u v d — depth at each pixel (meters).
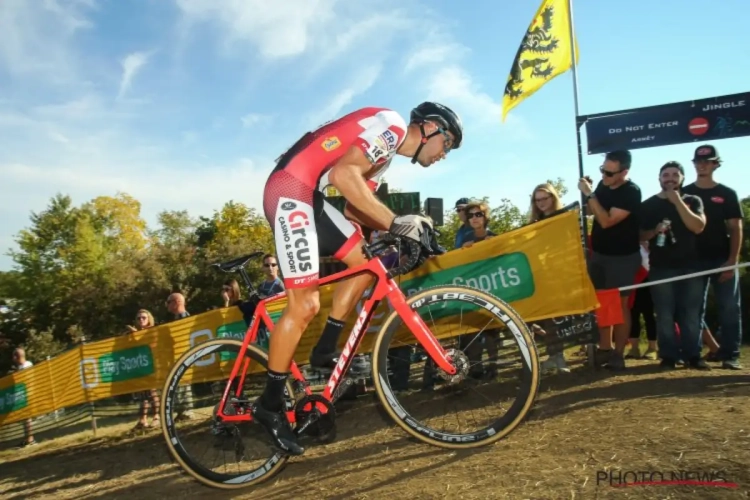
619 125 4.58
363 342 4.29
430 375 3.30
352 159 2.40
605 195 4.25
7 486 4.25
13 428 6.93
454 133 2.63
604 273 4.27
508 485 2.18
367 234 4.18
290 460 3.16
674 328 4.14
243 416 2.89
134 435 5.31
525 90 5.39
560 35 5.16
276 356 2.54
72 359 5.90
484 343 3.39
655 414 2.80
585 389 3.62
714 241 4.20
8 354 24.89
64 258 33.22
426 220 2.40
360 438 3.40
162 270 24.89
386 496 2.29
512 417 2.57
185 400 4.66
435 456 2.73
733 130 4.30
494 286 4.19
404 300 2.57
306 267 2.45
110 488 3.51
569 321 4.09
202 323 5.19
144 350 5.45
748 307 8.53
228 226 37.03
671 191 4.04
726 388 3.22
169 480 3.38
